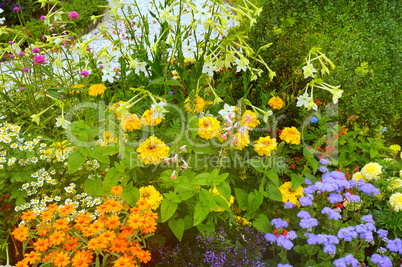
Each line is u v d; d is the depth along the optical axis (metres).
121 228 2.11
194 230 2.61
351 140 3.00
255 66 3.56
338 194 2.32
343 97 3.15
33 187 2.42
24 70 3.10
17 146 2.59
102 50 2.63
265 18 3.47
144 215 2.08
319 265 2.09
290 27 3.37
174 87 3.26
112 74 2.76
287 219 2.52
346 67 3.18
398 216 2.34
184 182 2.27
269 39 3.38
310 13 3.30
